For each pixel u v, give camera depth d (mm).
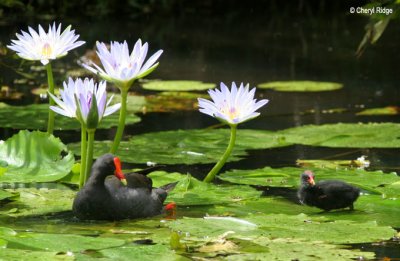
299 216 8836
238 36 27062
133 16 31328
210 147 12461
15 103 16375
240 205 9641
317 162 11898
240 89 10359
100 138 13453
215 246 7664
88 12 31250
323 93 18234
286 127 14625
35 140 10680
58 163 10516
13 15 29000
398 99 17453
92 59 21594
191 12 33125
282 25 29703
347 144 12516
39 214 9148
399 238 8281
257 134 13477
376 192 10148
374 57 23188
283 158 12359
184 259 7281
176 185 10367
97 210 8875
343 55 23469
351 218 9031
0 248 7359
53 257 7133
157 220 8969
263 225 8422
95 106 9508
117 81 9938
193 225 8406
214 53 23656
